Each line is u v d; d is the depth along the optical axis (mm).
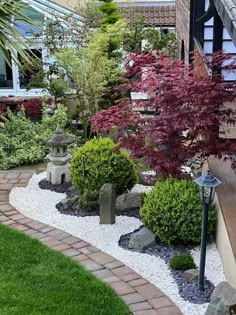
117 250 5609
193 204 5531
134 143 6109
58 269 5129
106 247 5680
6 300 4559
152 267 5223
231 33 4746
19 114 10602
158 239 5781
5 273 5047
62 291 4723
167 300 4609
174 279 4984
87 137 10344
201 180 4672
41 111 11305
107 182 6695
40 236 5918
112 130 7977
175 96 5660
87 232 6051
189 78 5738
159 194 5676
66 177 7625
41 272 5066
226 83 5871
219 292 4023
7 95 13734
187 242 5664
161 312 4414
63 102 11555
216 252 5527
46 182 7723
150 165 5918
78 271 5086
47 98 11711
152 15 15789
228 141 5891
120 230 6113
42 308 4445
